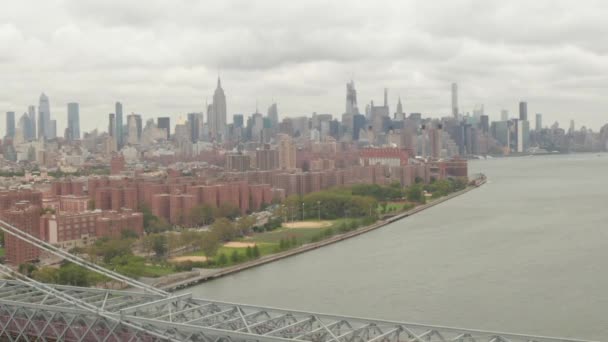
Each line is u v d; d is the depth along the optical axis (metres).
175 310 132.75
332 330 122.56
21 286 158.12
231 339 112.12
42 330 131.50
